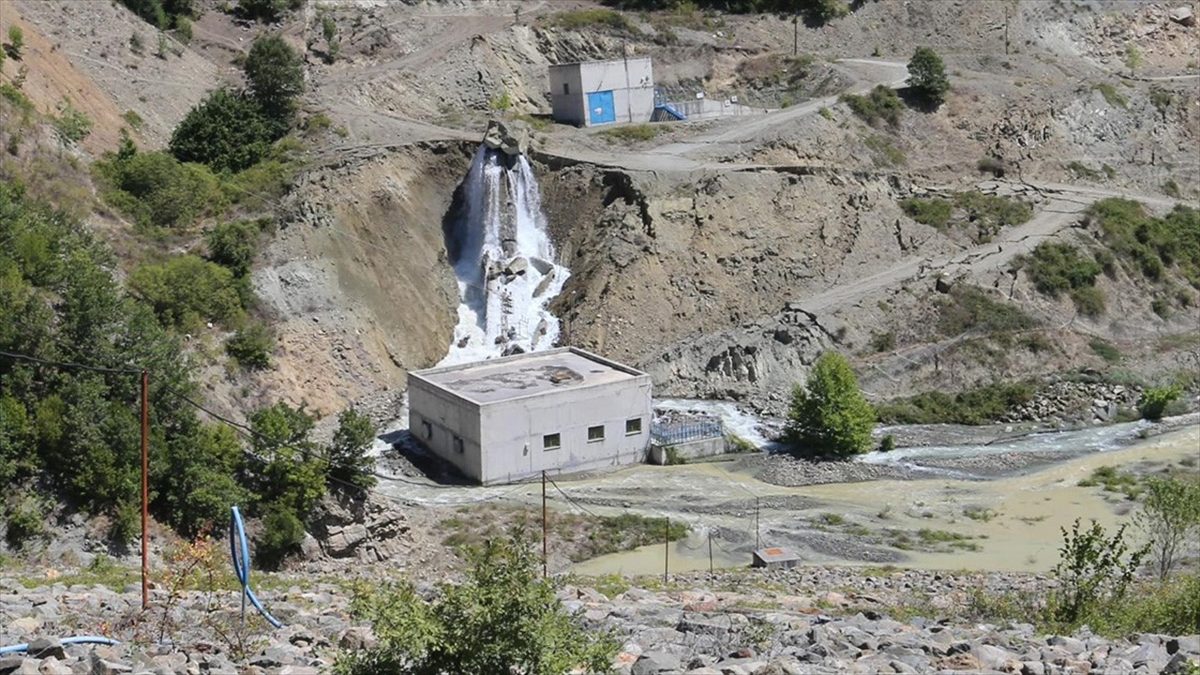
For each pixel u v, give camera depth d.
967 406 71.31
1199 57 112.06
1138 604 28.61
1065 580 32.34
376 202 76.06
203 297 64.50
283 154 79.00
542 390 60.28
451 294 76.12
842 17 106.69
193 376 58.91
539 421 59.47
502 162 79.75
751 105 96.00
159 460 46.97
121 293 55.94
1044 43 108.50
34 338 47.50
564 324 74.12
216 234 68.62
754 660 19.88
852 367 72.56
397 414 66.25
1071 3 112.19
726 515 55.94
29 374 46.78
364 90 88.12
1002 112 93.19
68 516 45.34
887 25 107.06
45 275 51.97
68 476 46.09
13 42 74.88
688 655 20.42
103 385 47.34
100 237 65.12
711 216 78.19
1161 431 68.50
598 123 88.50
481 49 94.25
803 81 97.38
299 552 48.47
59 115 73.38
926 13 108.12
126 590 29.09
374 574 46.62
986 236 82.88
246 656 20.17
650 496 57.88
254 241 70.38
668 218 77.38
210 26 97.94
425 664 17.02
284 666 19.34
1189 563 43.91
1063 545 52.34
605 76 88.38
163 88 85.88
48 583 30.91
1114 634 25.48
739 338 72.81
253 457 49.53
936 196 85.62
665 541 52.66
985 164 89.69
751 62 99.69
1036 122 93.19
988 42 107.00
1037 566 49.69
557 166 81.12
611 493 58.06
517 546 20.03
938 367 73.50
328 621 24.08
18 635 21.19
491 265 76.69
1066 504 57.59
